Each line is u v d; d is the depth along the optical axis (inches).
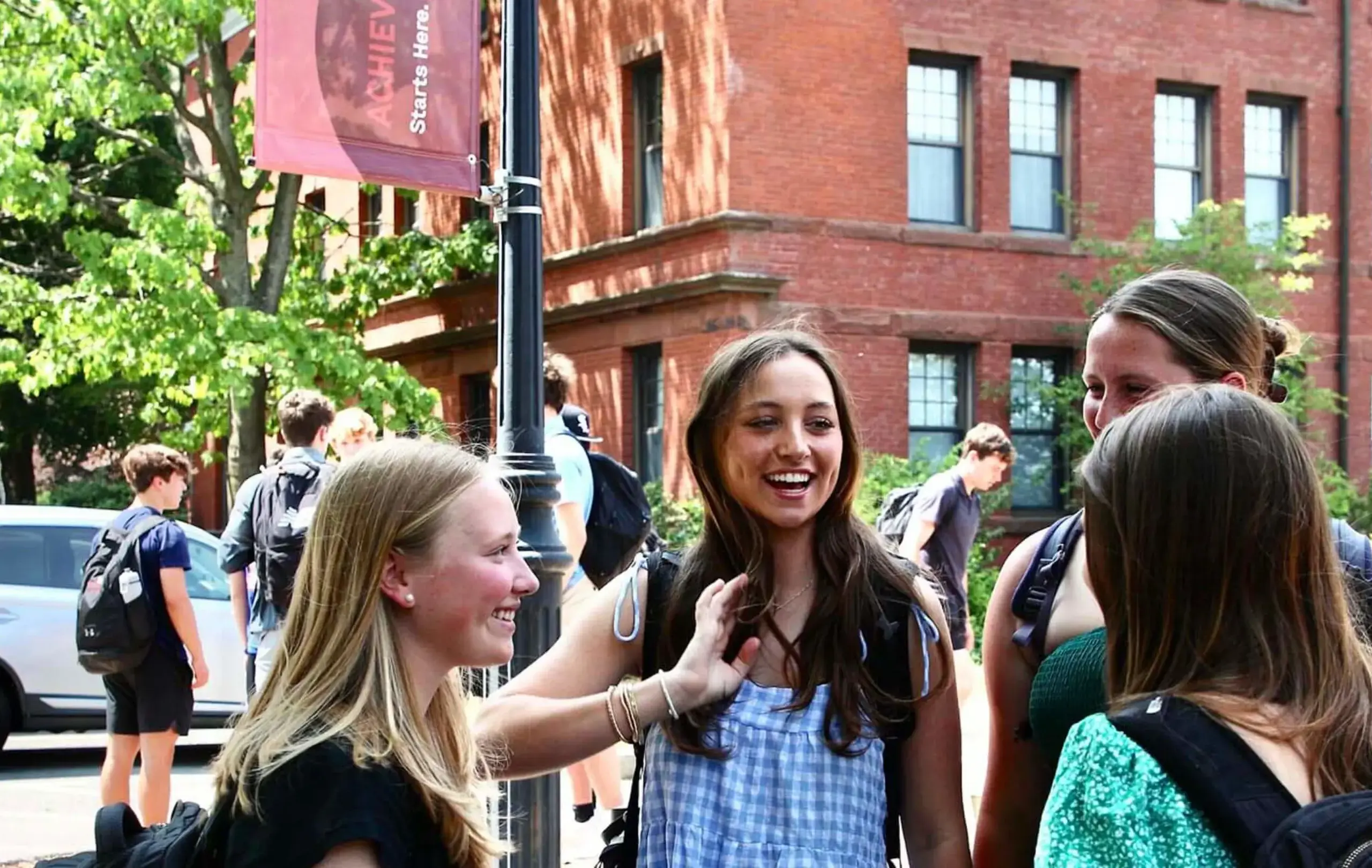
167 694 255.9
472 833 79.4
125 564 252.4
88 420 1089.4
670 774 98.6
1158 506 72.6
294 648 81.6
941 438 660.7
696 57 625.6
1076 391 652.7
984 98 656.4
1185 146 713.6
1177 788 66.3
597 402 698.8
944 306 647.8
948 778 101.1
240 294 707.4
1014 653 99.8
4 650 383.9
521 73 196.4
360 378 649.0
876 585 101.4
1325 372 730.2
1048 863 68.1
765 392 100.3
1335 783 67.7
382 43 239.0
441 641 82.8
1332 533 80.7
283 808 74.2
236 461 723.4
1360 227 743.7
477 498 84.1
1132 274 650.2
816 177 622.2
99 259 636.1
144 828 85.1
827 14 624.1
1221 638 71.3
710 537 104.3
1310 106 732.0
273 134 231.3
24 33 639.1
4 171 609.0
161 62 703.1
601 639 105.2
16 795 348.8
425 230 876.0
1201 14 704.4
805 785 97.0
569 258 703.7
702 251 621.6
